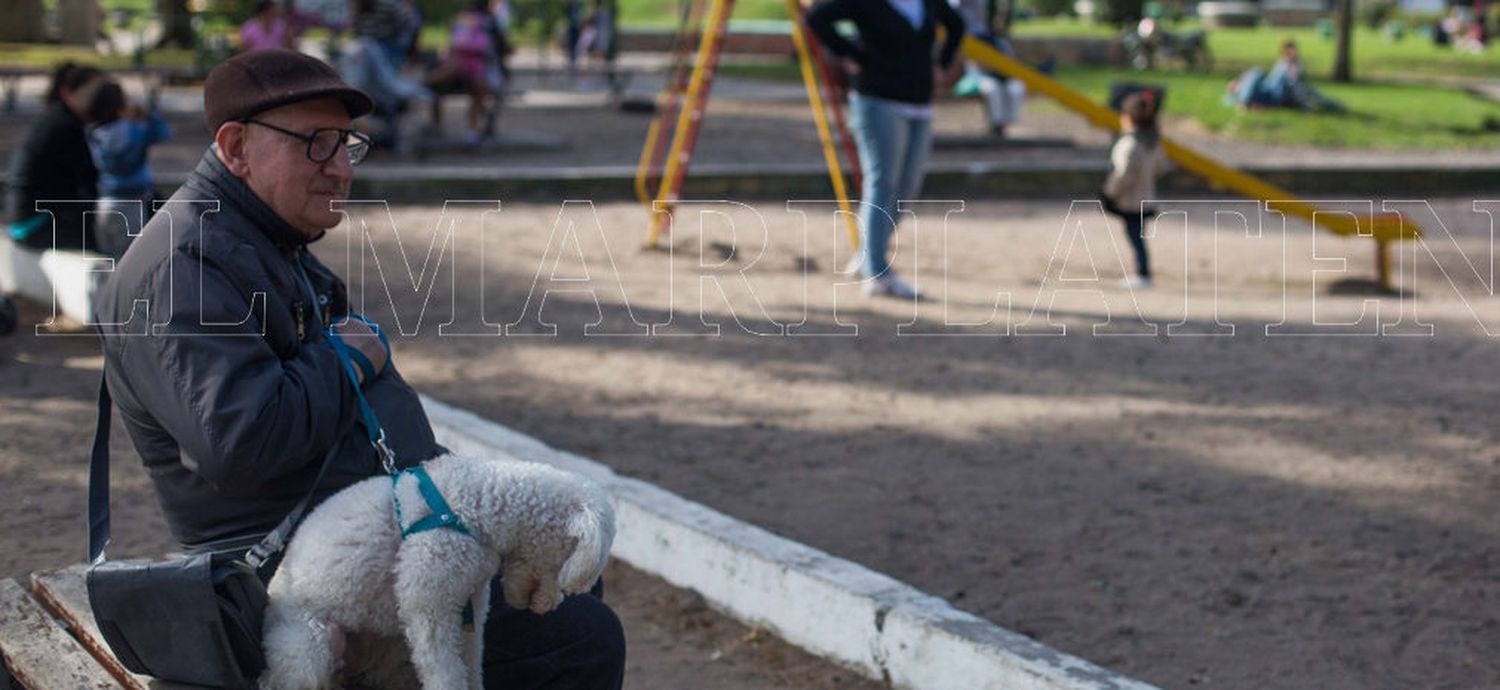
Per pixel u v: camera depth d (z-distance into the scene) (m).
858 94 10.01
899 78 9.90
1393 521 5.94
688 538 5.11
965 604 5.03
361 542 2.77
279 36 18.73
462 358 8.38
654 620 4.94
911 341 9.05
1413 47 40.38
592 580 2.78
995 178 15.72
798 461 6.59
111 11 38.47
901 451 6.78
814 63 11.54
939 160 17.64
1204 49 32.34
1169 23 42.81
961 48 11.31
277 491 2.95
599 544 2.76
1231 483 6.39
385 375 3.14
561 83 27.73
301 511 2.92
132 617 2.83
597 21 28.67
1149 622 4.91
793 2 11.31
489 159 16.45
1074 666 4.00
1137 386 8.05
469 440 6.07
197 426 2.72
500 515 2.78
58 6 30.77
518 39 40.56
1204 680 4.48
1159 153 10.95
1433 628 4.90
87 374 7.72
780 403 7.58
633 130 19.75
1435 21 46.19
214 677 2.84
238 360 2.75
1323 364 8.64
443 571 2.73
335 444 2.94
